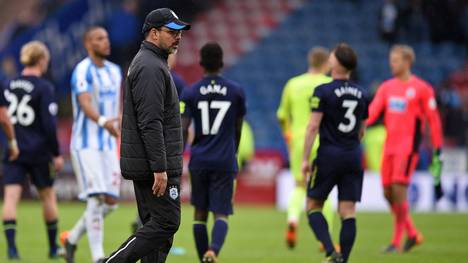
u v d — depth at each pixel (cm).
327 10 10175
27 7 9288
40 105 3581
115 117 3366
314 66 4128
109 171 3300
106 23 8131
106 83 3306
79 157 3275
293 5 10231
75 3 8275
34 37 8100
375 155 7081
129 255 2366
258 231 4975
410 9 9138
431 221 5656
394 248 3956
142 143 2366
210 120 3117
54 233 3662
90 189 3250
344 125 3030
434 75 9419
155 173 2325
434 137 3928
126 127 2380
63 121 7919
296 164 4088
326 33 9912
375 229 5159
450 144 7762
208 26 9962
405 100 3975
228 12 10138
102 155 3291
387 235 4809
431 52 9581
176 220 2403
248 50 9769
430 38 9344
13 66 6962
